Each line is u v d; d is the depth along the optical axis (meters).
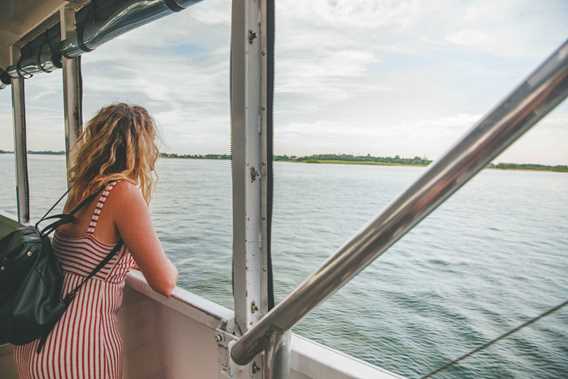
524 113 0.37
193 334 1.61
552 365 1.97
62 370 1.11
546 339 2.07
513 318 3.48
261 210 1.31
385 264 5.11
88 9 1.92
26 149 3.39
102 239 1.14
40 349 1.10
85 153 1.22
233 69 1.26
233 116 1.27
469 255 4.11
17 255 1.06
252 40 1.22
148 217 1.17
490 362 1.93
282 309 0.59
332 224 6.78
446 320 3.98
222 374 1.29
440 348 3.74
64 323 1.11
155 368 1.78
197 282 5.66
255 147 1.27
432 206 0.44
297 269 5.55
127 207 1.13
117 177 1.16
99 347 1.17
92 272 1.14
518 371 1.92
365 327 4.21
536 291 3.37
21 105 3.37
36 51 2.78
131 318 1.82
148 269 1.15
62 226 1.22
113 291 1.22
